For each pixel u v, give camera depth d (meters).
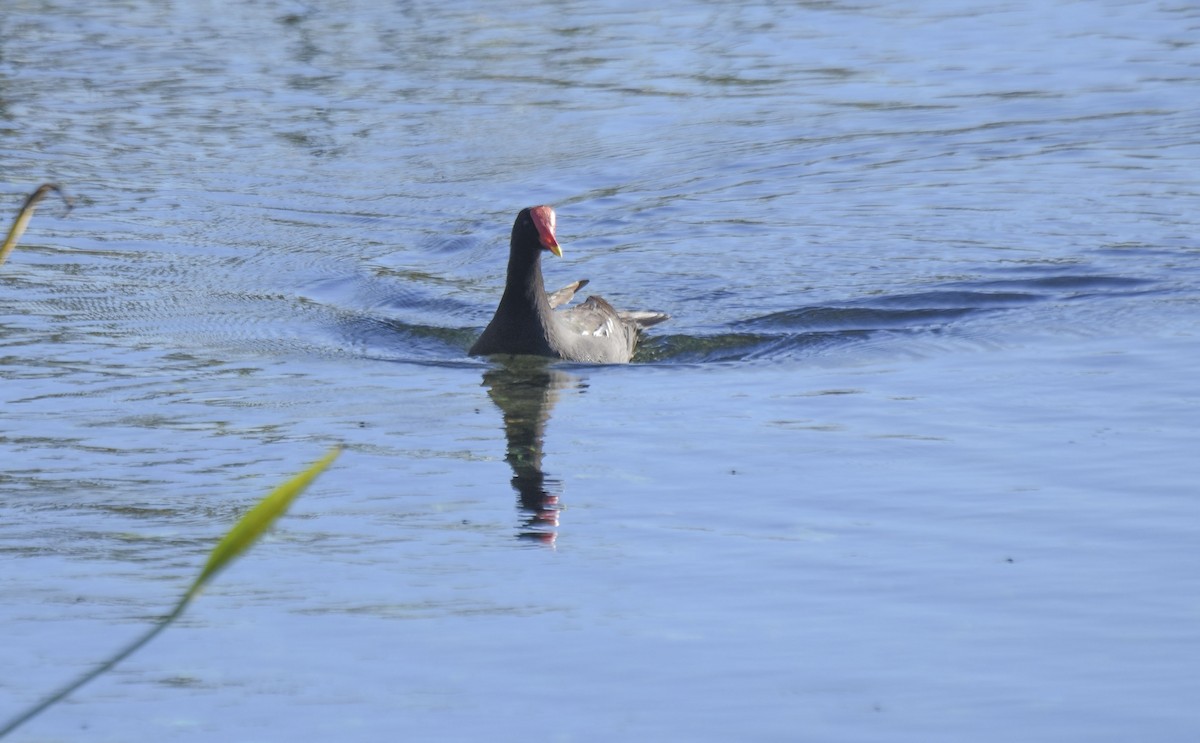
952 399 15.20
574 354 18.03
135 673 9.20
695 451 13.77
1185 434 13.56
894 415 14.70
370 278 21.27
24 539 11.55
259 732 8.38
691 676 9.02
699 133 28.66
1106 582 10.30
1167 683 8.77
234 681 9.07
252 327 18.92
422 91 31.55
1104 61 33.75
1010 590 10.23
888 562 10.82
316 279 21.20
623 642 9.54
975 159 27.12
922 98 31.05
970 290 20.05
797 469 13.07
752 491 12.52
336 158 27.25
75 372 16.61
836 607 10.05
